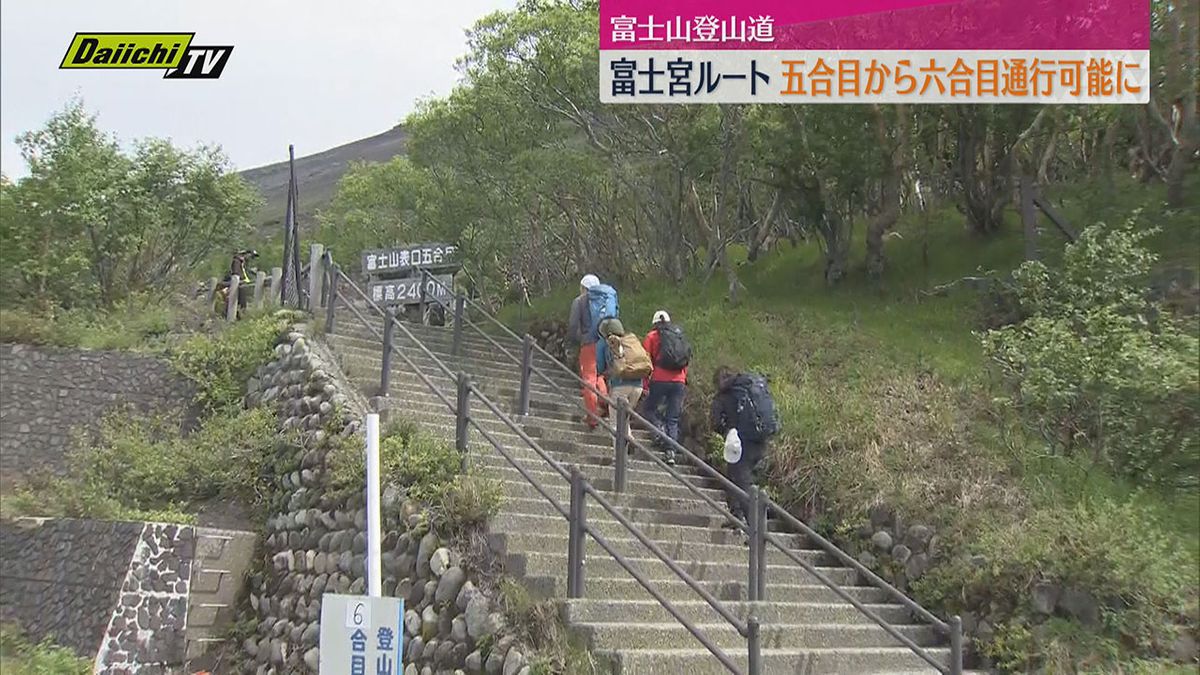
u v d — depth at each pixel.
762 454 9.64
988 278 12.30
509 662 6.19
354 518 8.11
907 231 15.16
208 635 8.78
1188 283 9.83
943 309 12.45
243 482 9.72
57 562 8.94
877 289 13.54
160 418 11.12
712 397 11.23
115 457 10.52
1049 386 8.34
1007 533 8.22
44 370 11.90
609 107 14.09
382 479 7.84
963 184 13.92
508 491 8.26
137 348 12.26
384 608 5.01
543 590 6.67
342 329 11.79
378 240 23.67
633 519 8.70
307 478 8.98
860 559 9.07
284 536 8.95
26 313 13.38
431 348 12.81
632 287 15.79
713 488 10.31
